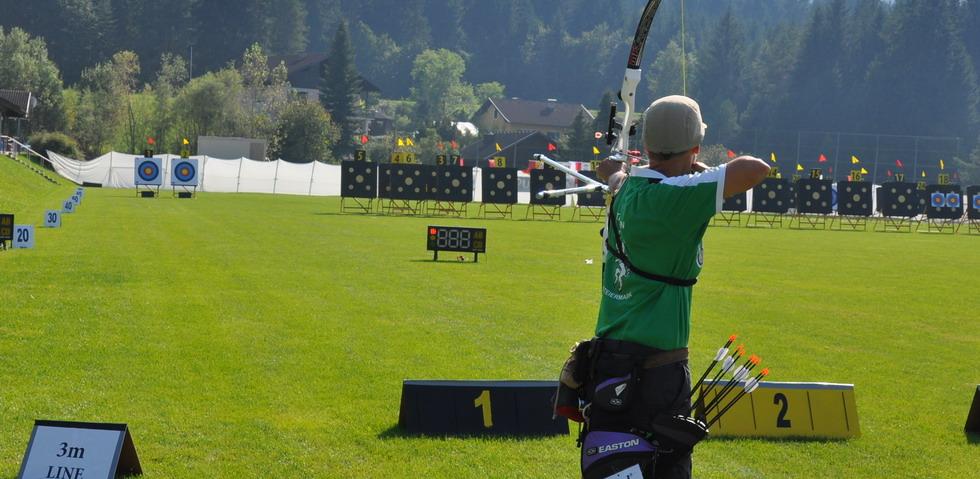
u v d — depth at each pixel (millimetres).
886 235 48312
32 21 157250
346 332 13531
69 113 103562
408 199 51250
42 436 6672
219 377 10531
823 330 15578
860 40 132500
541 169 53969
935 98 124438
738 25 148375
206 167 68812
